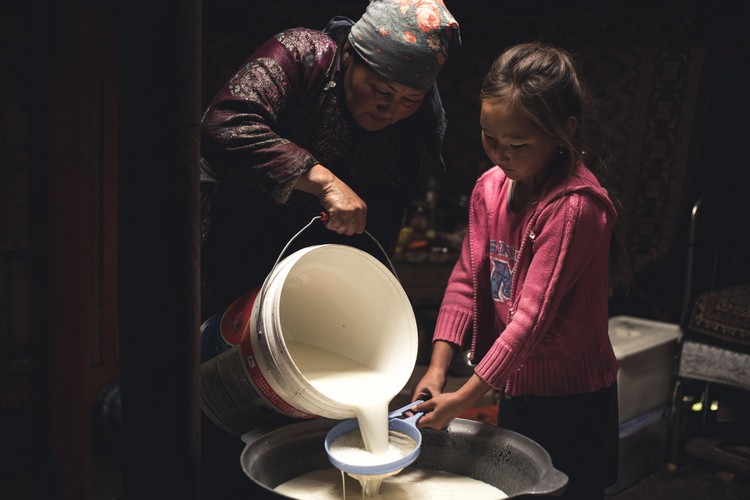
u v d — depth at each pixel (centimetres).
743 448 339
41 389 122
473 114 427
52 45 115
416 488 168
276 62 183
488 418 315
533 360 177
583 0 407
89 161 358
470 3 409
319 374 172
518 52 162
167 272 134
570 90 162
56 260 118
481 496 164
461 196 438
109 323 371
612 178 418
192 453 141
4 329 319
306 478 168
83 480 124
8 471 311
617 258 185
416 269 402
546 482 139
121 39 132
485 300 188
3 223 314
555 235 162
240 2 399
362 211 168
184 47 129
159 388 137
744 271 396
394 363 174
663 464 347
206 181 194
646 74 409
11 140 314
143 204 133
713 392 364
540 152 161
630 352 321
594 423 182
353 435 162
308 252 159
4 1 308
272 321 153
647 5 404
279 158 170
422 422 165
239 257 198
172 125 131
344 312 184
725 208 405
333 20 194
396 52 171
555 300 163
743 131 405
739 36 399
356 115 187
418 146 203
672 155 416
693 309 340
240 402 165
